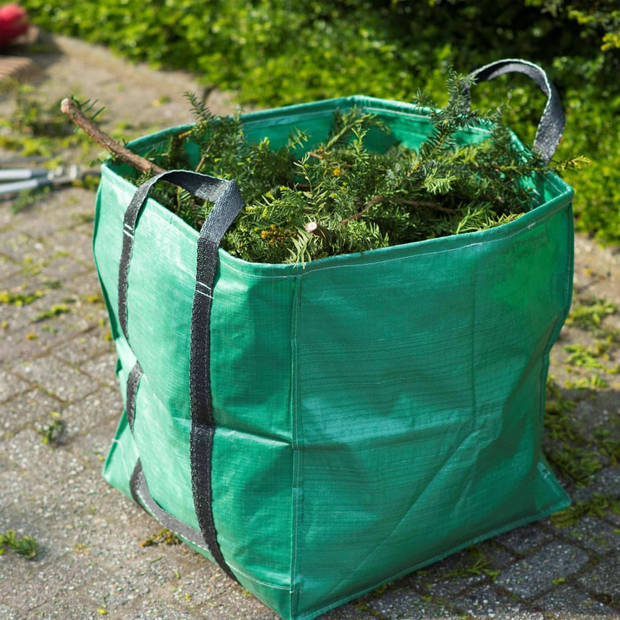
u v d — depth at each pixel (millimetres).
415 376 2029
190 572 2492
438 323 1986
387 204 2225
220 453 2080
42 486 2832
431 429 2104
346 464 2061
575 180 3951
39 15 6750
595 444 2906
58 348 3506
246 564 2213
